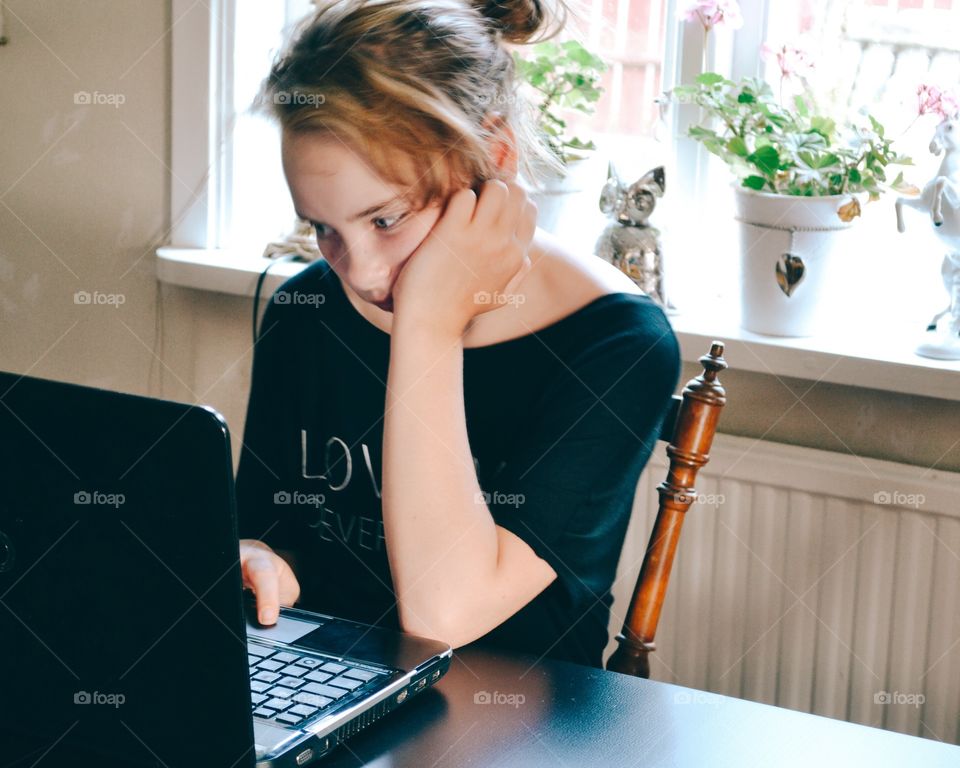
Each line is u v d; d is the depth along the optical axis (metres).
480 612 1.08
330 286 1.36
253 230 2.18
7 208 2.25
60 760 0.82
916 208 1.60
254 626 1.02
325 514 1.34
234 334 2.12
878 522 1.61
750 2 1.84
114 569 0.77
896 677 1.64
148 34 2.08
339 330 1.34
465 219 1.14
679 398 1.26
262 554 1.18
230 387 2.15
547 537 1.13
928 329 1.65
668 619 1.78
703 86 1.76
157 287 2.17
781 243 1.68
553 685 0.95
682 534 1.74
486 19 1.19
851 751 0.84
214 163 2.11
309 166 1.13
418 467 1.11
